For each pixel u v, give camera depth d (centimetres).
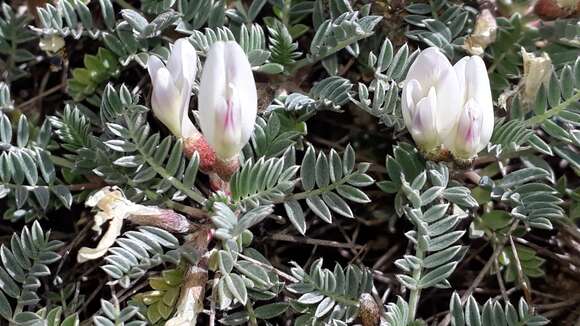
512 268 18
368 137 19
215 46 15
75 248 18
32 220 19
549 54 19
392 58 17
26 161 17
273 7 19
